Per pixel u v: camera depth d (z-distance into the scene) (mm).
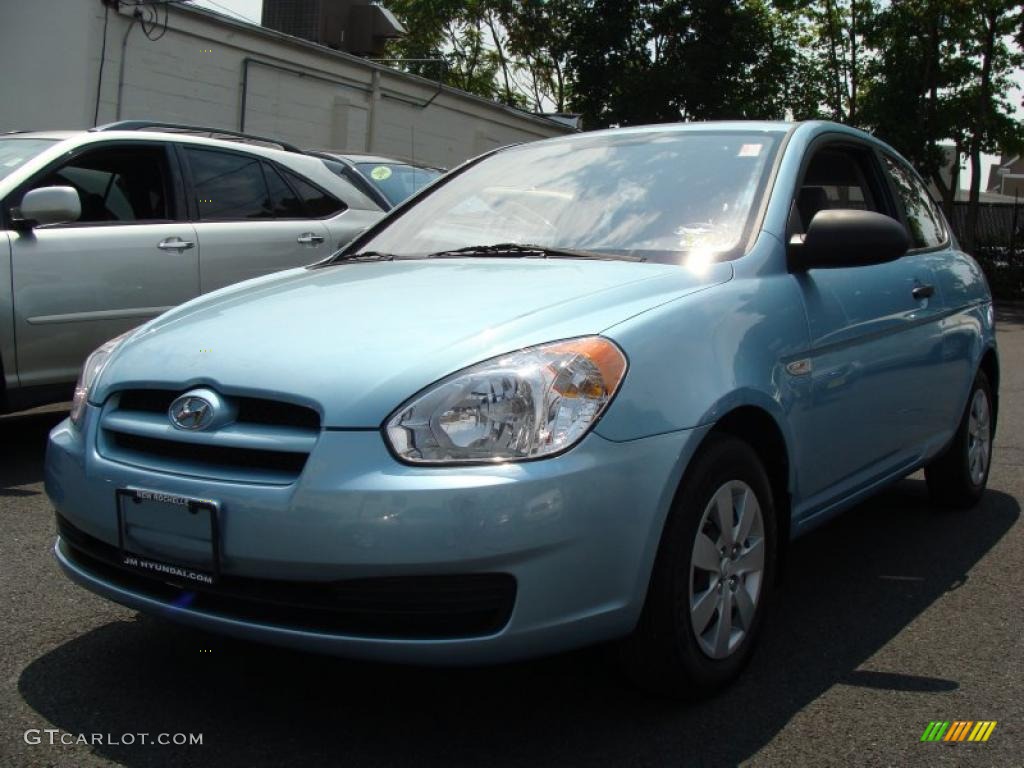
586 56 30703
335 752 2600
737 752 2635
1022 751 2682
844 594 3885
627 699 2916
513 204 3902
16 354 5238
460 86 37625
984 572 4168
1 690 2898
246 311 3061
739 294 3107
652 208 3596
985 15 24812
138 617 3459
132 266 5672
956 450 4828
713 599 2861
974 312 4805
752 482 2994
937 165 26844
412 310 2867
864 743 2699
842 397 3486
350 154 8602
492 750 2623
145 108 12781
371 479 2398
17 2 12336
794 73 30484
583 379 2545
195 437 2602
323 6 17938
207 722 2744
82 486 2801
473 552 2363
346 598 2420
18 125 12523
